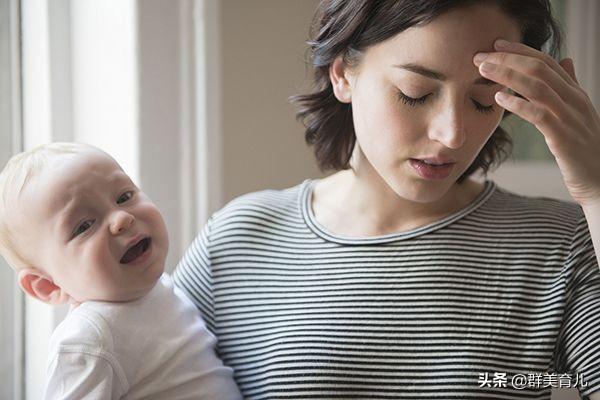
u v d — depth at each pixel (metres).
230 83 1.41
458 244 0.97
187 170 1.33
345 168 1.09
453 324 0.93
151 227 0.98
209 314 1.08
